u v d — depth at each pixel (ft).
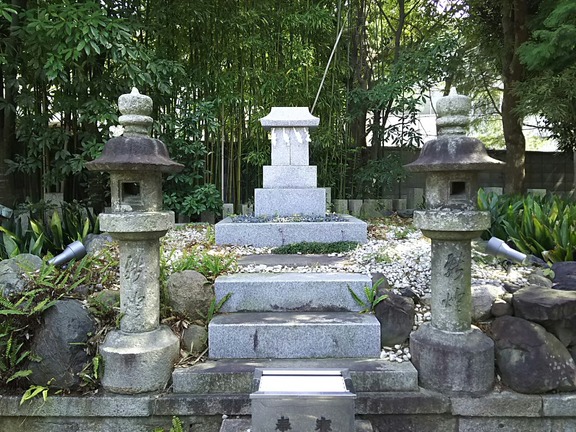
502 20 26.27
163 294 10.19
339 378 6.92
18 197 20.56
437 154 8.43
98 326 9.25
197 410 8.38
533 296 9.26
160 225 8.63
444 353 8.48
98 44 17.35
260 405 6.56
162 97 21.40
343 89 26.40
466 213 8.30
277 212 18.49
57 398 8.46
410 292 10.38
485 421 8.43
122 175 8.59
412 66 25.46
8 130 19.85
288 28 24.25
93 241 13.80
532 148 49.62
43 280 9.72
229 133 25.27
